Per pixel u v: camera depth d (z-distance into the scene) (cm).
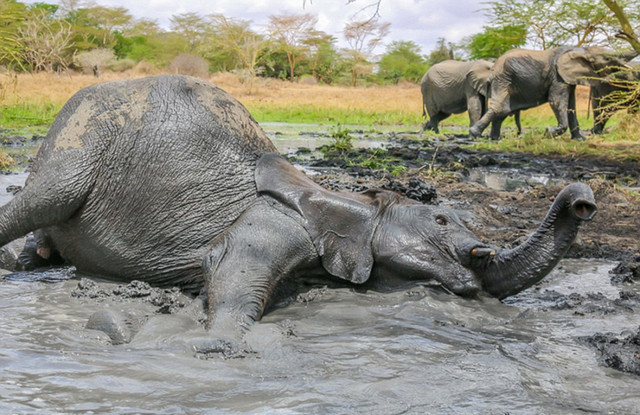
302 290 584
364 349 468
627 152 1873
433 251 576
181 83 631
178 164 603
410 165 1542
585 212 529
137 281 596
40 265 667
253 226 563
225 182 607
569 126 2462
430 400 391
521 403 389
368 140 2328
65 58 5678
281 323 514
